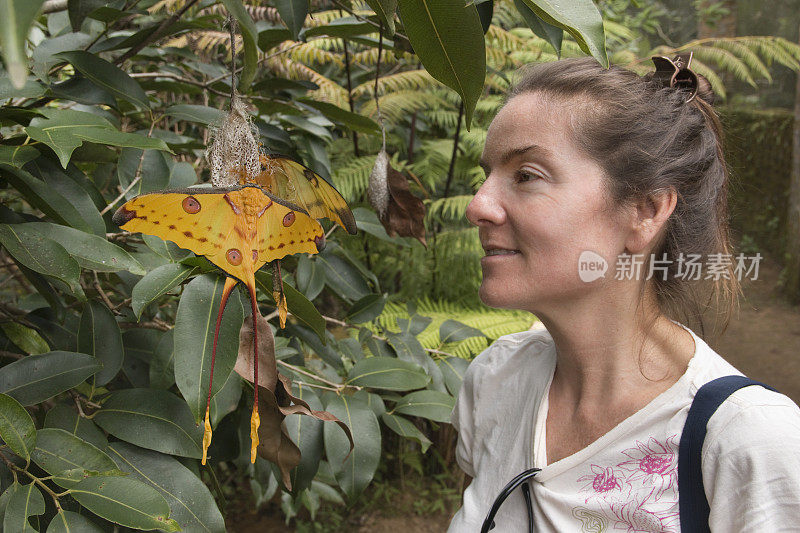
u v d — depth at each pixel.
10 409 0.68
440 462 2.60
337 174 2.75
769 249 3.77
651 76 0.68
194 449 0.83
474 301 2.87
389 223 0.94
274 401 0.73
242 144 0.54
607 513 0.64
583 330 0.67
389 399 1.25
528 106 0.65
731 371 0.63
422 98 2.94
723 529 0.57
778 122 4.21
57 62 1.03
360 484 1.03
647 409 0.63
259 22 1.37
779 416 0.57
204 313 0.71
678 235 0.67
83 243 0.78
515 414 0.80
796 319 2.66
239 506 2.55
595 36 0.40
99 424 0.82
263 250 0.50
